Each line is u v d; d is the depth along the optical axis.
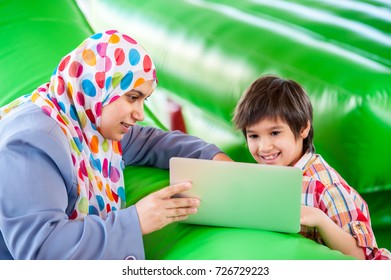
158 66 2.49
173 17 2.57
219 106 2.27
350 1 2.74
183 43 2.44
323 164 1.76
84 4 3.01
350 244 1.62
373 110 1.95
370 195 2.14
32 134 1.52
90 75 1.62
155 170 1.98
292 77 2.11
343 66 2.11
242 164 1.51
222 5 2.70
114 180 1.79
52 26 2.66
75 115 1.66
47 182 1.51
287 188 1.51
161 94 2.48
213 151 1.91
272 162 1.75
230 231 1.58
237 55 2.27
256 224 1.57
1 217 1.50
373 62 2.18
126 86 1.63
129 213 1.56
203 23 2.49
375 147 1.97
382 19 2.54
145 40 2.59
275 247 1.49
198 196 1.57
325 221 1.60
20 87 2.34
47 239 1.49
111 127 1.68
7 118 1.61
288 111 1.70
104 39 1.63
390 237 2.14
